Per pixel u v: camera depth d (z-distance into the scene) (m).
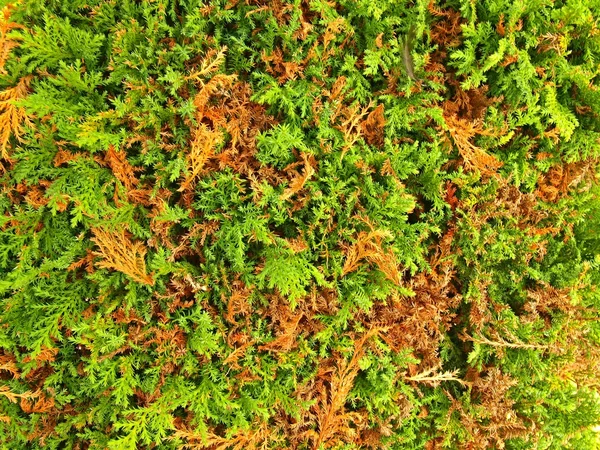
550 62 0.54
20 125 0.48
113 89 0.50
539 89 0.54
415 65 0.50
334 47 0.51
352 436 0.53
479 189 0.53
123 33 0.47
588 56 0.55
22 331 0.48
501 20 0.51
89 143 0.45
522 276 0.57
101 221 0.46
